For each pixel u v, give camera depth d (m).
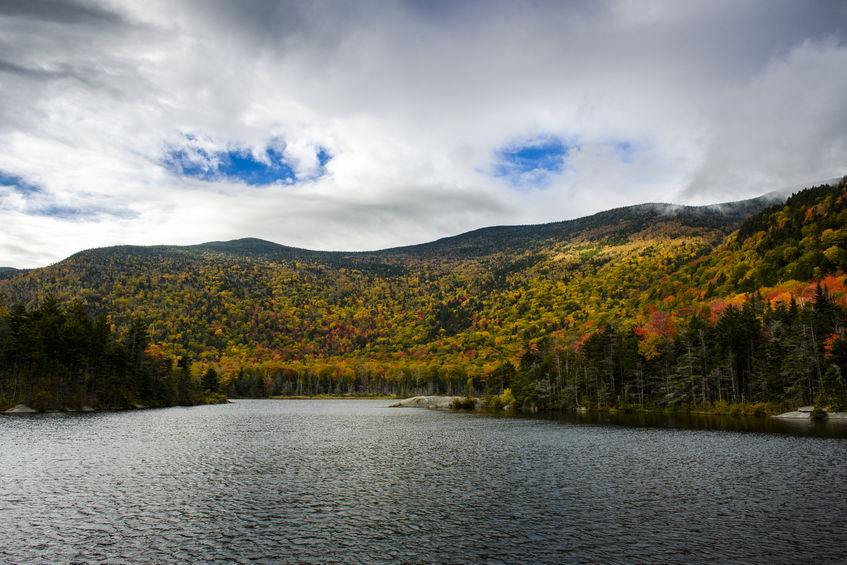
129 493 36.00
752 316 106.94
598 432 72.81
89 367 121.38
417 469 45.50
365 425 90.75
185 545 25.55
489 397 164.38
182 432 75.25
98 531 27.64
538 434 71.81
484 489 37.38
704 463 46.31
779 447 54.09
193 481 40.22
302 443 64.19
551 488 37.50
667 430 73.19
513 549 24.89
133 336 147.12
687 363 107.25
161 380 155.12
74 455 51.59
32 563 23.14
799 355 88.81
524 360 153.00
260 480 40.75
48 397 107.31
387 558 23.80
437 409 148.25
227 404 177.50
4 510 31.44
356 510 31.86
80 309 127.00
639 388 117.00
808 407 87.25
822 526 27.80
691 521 29.00
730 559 23.33
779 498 33.53
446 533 27.34
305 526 28.61
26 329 108.62
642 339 128.12
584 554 24.16
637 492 35.91
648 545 25.28
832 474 40.41
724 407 100.06
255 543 25.86
